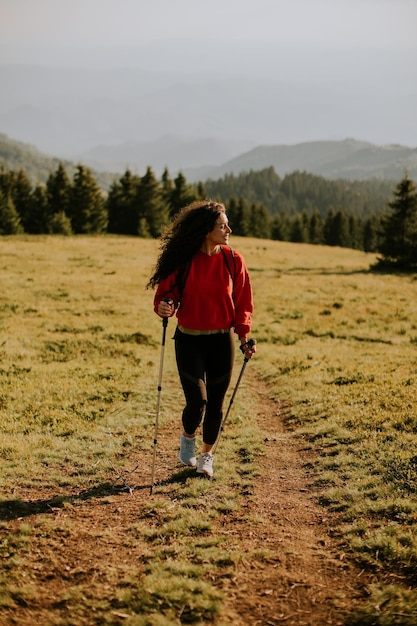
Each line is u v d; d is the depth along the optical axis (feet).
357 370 41.91
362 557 14.98
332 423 27.91
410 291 108.17
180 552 15.43
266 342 64.64
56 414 30.73
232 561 14.97
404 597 13.00
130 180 296.51
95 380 40.01
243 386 41.47
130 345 56.75
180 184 324.80
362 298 98.53
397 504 17.56
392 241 154.71
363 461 22.00
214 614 12.79
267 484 20.89
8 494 19.38
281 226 445.37
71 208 273.33
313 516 17.98
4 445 24.68
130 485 20.61
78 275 109.40
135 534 16.61
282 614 12.89
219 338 18.97
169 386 39.99
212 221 18.10
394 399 30.45
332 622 12.51
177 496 19.40
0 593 13.47
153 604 13.08
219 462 22.99
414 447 22.53
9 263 120.57
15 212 264.11
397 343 63.87
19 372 41.52
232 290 19.04
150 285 19.26
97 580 14.17
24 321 66.54
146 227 278.87
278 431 29.17
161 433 28.14
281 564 14.94
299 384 39.04
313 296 100.07
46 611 13.00
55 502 18.92
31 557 15.20
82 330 63.52
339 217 461.37
